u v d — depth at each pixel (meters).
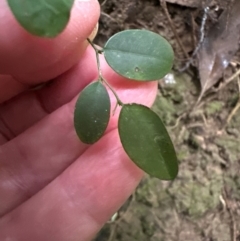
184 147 0.13
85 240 0.10
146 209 0.13
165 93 0.13
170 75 0.13
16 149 0.11
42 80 0.10
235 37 0.13
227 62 0.13
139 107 0.09
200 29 0.13
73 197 0.10
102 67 0.10
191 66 0.13
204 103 0.13
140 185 0.13
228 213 0.13
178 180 0.13
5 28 0.07
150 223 0.13
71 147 0.10
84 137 0.09
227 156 0.13
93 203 0.10
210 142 0.13
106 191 0.10
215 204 0.13
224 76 0.13
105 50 0.09
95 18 0.08
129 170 0.10
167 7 0.13
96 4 0.08
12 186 0.11
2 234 0.10
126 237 0.13
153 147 0.09
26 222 0.10
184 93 0.13
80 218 0.10
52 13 0.07
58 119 0.10
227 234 0.13
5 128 0.11
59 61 0.09
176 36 0.13
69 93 0.11
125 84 0.10
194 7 0.13
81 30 0.08
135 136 0.09
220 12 0.13
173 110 0.13
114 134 0.10
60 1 0.07
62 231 0.10
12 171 0.11
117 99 0.09
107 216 0.10
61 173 0.10
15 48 0.08
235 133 0.13
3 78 0.10
